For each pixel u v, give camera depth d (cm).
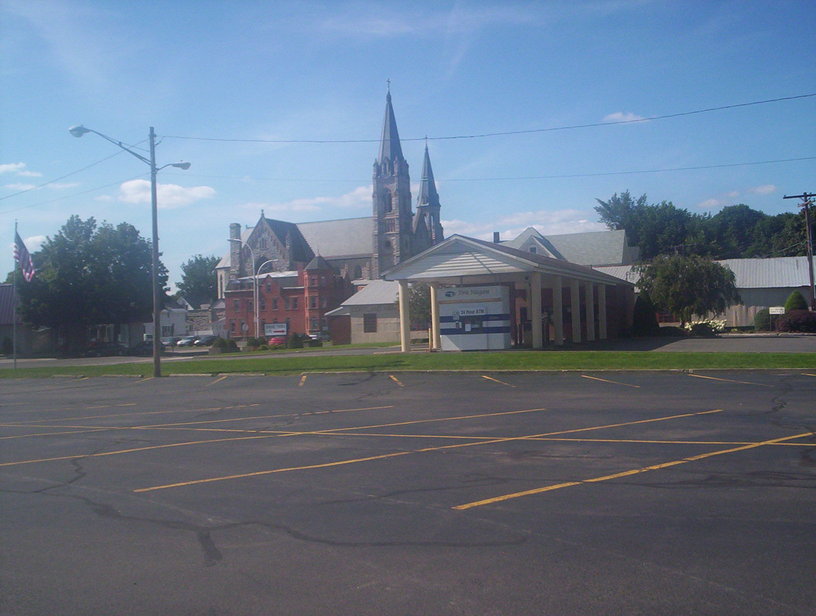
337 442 1183
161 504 813
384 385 2169
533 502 770
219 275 11688
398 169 10700
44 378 3375
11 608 523
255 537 678
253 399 1934
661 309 5000
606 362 2383
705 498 768
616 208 11881
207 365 3266
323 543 653
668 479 855
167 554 637
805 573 550
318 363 2928
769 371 2097
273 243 10588
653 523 684
